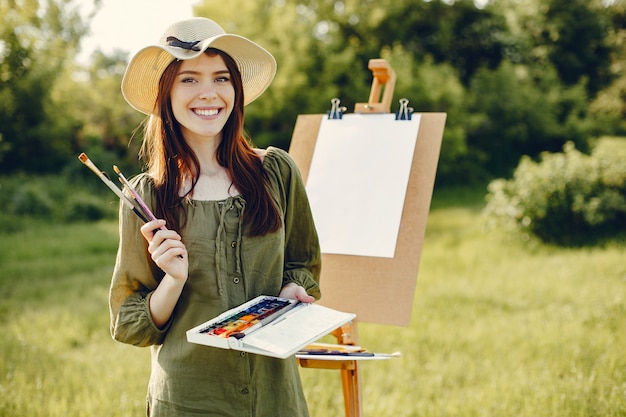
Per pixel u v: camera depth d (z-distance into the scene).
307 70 14.96
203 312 1.76
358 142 2.96
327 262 2.79
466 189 15.41
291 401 1.83
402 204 2.76
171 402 1.74
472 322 5.27
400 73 15.33
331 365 2.40
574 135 17.58
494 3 19.88
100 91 17.62
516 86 17.67
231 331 1.56
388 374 4.16
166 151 1.80
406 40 18.08
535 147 18.00
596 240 8.59
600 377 3.80
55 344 4.88
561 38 19.69
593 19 19.64
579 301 5.60
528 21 19.92
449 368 4.23
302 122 3.14
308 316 1.71
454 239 9.16
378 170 2.86
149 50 1.78
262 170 1.91
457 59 19.47
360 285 2.72
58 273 7.62
